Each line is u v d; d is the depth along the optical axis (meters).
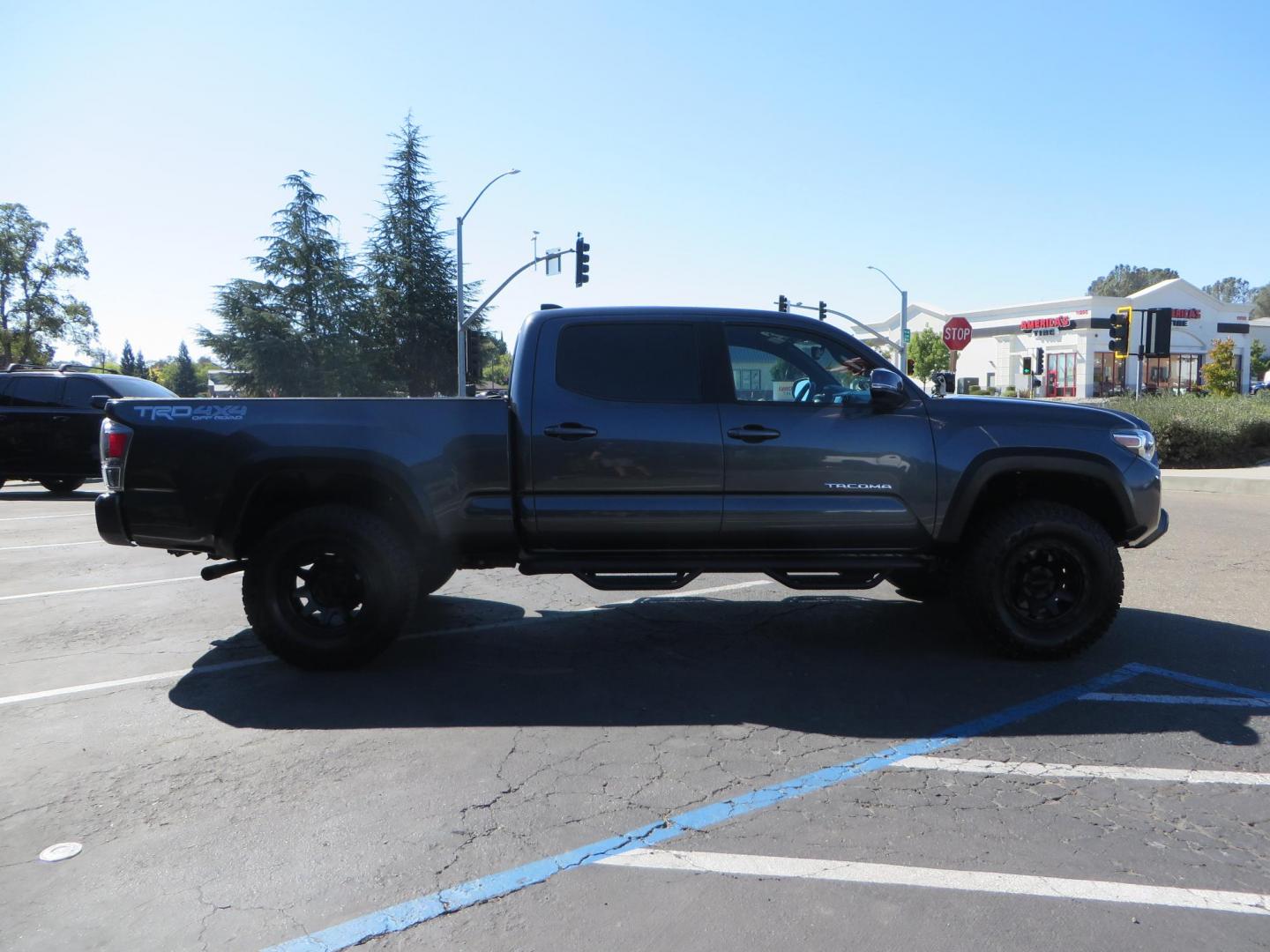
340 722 4.19
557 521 4.89
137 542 4.91
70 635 5.82
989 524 4.97
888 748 3.82
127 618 6.27
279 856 2.93
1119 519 5.18
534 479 4.89
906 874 2.80
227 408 4.80
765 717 4.22
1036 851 2.95
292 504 5.15
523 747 3.87
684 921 2.55
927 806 3.28
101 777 3.59
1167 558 8.17
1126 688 4.58
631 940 2.46
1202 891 2.70
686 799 3.35
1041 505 4.99
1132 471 4.99
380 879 2.79
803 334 5.09
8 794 3.43
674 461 4.88
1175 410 17.69
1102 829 3.10
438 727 4.11
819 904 2.63
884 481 4.92
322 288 48.84
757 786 3.45
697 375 4.99
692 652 5.31
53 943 2.46
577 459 4.88
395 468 4.75
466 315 54.12
